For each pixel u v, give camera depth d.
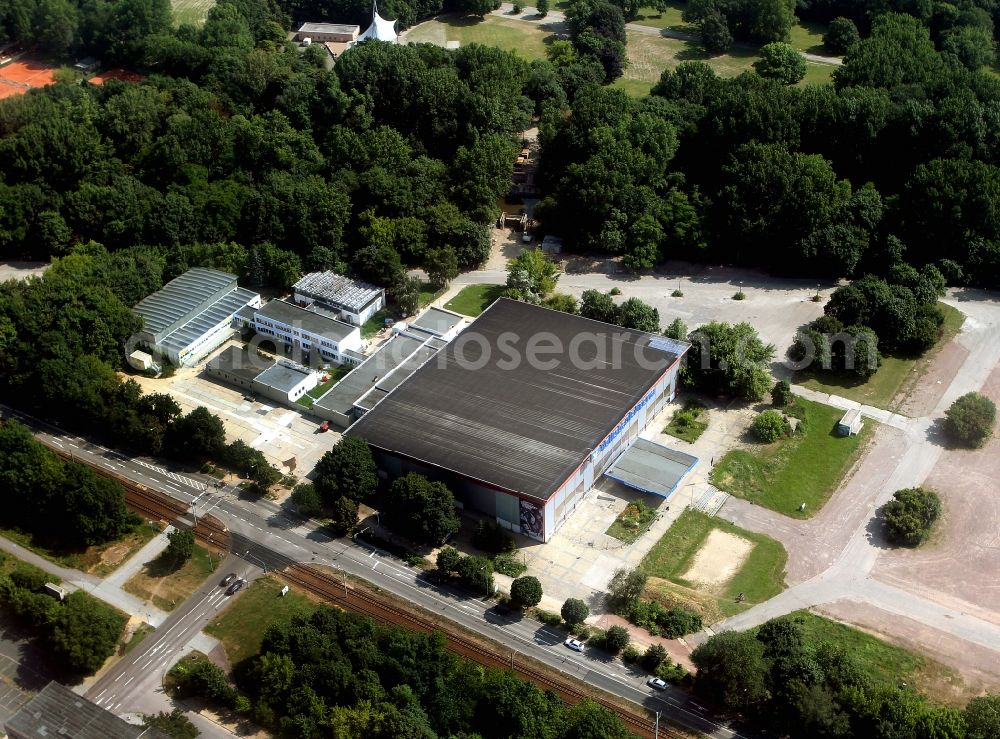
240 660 168.88
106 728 151.50
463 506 198.50
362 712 151.62
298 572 186.00
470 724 154.38
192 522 197.50
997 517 194.12
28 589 176.88
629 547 190.12
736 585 181.75
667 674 163.12
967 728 142.62
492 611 177.00
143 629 175.12
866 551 188.75
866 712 145.50
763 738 152.75
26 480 193.12
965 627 171.75
